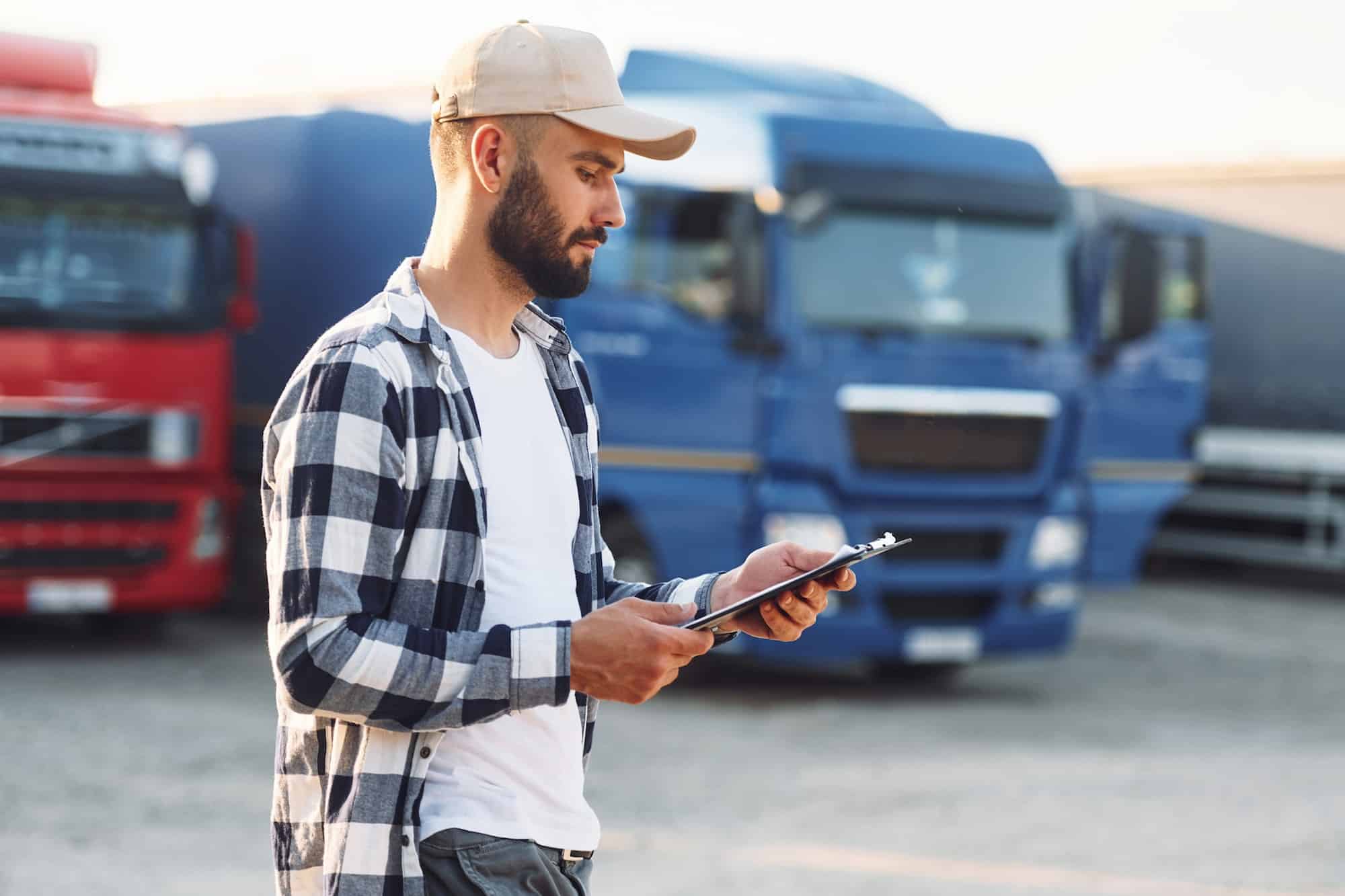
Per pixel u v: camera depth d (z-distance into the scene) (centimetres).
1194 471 1193
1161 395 1168
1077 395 1002
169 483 1078
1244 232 1548
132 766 765
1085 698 1030
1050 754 852
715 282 952
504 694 219
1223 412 1572
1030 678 1099
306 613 215
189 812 688
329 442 218
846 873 608
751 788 759
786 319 938
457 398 229
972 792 757
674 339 948
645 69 1051
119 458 1059
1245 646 1248
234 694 956
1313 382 1512
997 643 984
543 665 220
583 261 238
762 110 952
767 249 938
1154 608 1449
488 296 239
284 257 1227
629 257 953
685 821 695
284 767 235
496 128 232
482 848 229
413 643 216
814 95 1005
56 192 1053
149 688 962
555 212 233
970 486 969
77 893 563
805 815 709
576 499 245
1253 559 1560
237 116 1281
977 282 981
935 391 961
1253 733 927
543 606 236
